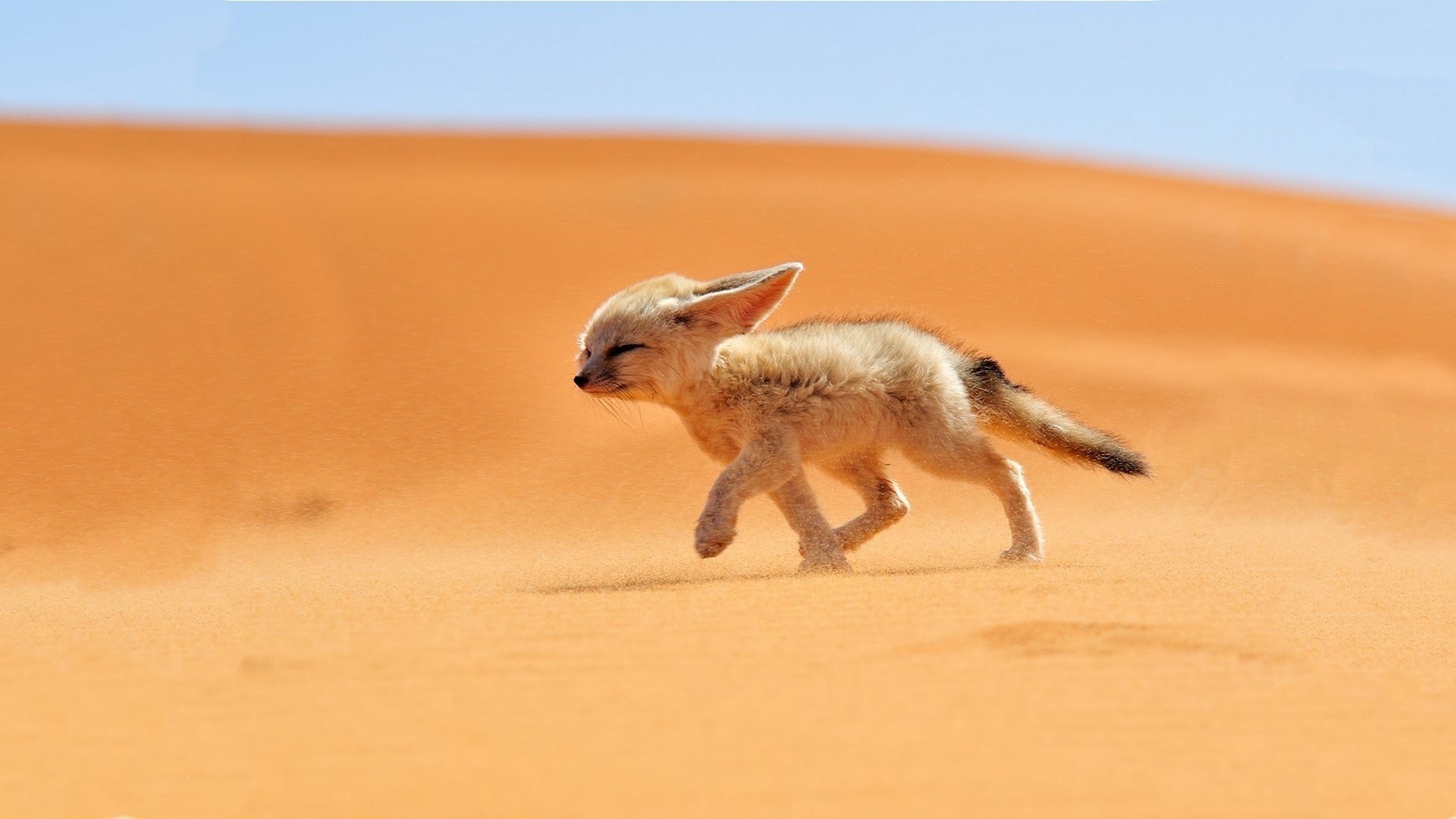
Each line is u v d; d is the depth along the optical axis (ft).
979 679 42.47
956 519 142.51
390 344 202.80
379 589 80.38
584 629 51.01
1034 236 289.74
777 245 278.87
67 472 157.17
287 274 228.43
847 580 63.77
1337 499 150.20
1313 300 256.32
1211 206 337.11
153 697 42.65
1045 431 85.25
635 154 361.51
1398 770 34.45
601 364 76.59
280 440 168.55
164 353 193.67
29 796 32.99
